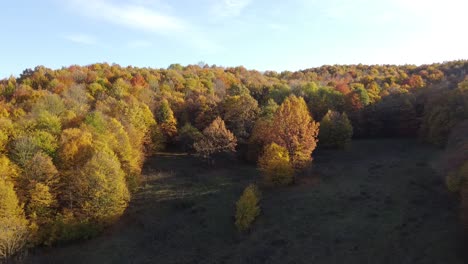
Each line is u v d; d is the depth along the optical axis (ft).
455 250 104.83
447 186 143.74
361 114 276.82
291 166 179.01
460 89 240.12
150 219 154.30
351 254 114.62
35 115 207.72
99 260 126.82
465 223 111.75
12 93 286.46
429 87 293.64
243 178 193.57
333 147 236.02
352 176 183.52
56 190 149.48
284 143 184.14
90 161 149.18
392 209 140.05
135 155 190.70
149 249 133.08
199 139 224.94
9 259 123.54
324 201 155.63
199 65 526.16
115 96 279.08
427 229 120.06
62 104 240.12
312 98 294.25
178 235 141.38
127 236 143.02
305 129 184.96
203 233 141.90
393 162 200.85
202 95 281.74
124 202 152.56
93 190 144.56
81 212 145.48
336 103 285.23
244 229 139.33
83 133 173.78
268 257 120.37
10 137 170.19
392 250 112.37
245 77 436.76
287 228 137.28
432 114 232.73
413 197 147.95
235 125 237.66
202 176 197.16
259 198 153.17
